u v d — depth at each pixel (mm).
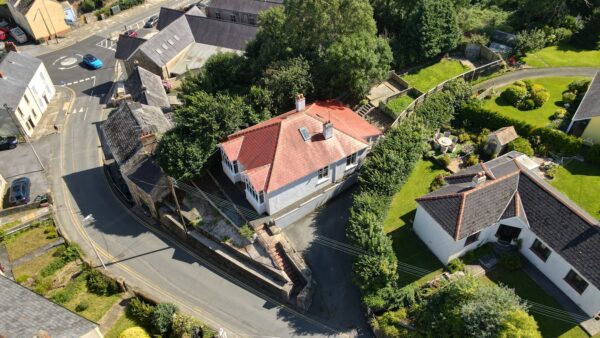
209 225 47156
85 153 63281
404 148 47875
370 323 38281
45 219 51938
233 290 43844
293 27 55188
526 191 40344
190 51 80250
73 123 69312
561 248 37031
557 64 65125
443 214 40031
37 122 69438
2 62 68562
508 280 39844
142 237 50219
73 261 46375
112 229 51406
